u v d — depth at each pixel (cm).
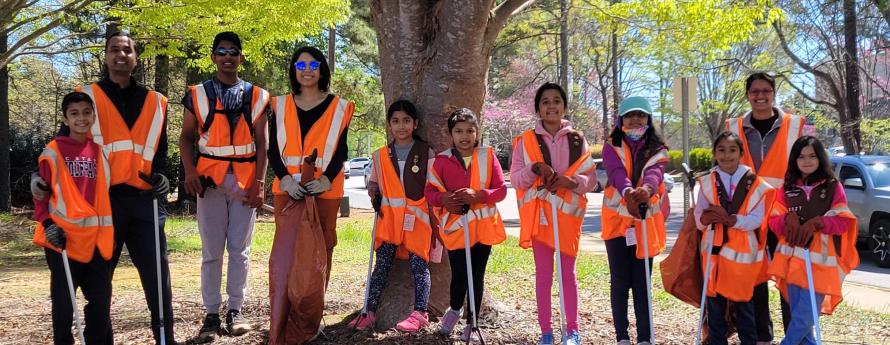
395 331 508
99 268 436
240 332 517
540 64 3962
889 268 1034
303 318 471
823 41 1978
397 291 531
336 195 500
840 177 1139
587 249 1212
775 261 459
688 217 474
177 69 2041
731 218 440
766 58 2684
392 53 545
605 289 766
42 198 416
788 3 1839
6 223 1530
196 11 1163
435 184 487
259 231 1468
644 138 468
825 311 470
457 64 523
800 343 458
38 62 2483
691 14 813
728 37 847
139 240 458
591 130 4350
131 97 467
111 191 449
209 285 518
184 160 511
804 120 479
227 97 514
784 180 462
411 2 533
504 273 862
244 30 1220
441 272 542
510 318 557
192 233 1415
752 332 455
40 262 1091
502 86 4197
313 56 495
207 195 516
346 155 506
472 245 488
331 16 1233
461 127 482
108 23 1233
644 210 440
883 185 1068
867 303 734
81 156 429
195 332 533
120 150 453
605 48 3384
